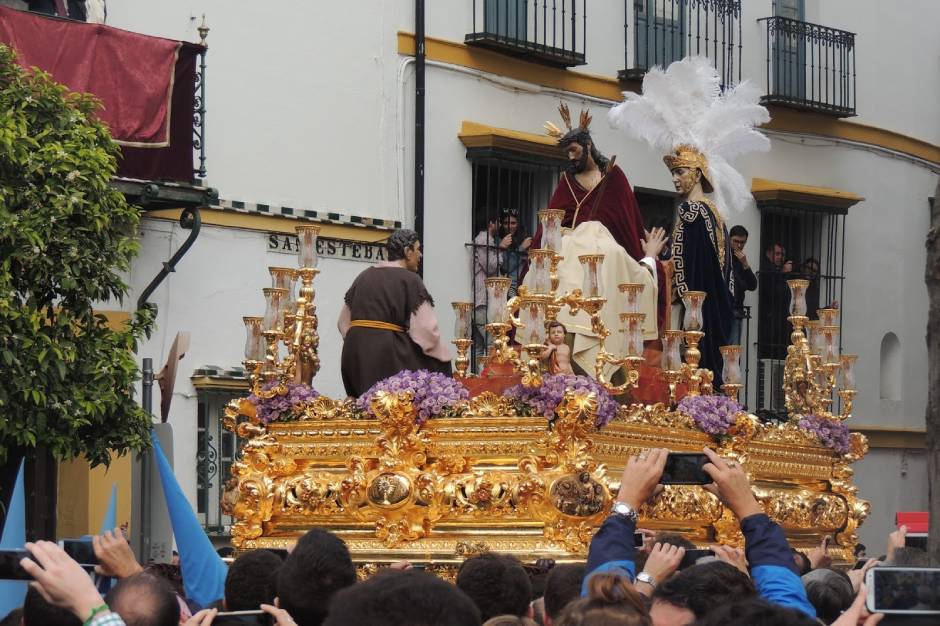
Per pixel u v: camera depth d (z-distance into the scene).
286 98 35.38
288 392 22.53
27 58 28.11
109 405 25.62
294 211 35.28
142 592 10.31
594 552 12.13
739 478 12.27
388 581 7.71
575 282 25.12
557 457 20.84
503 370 22.30
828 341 26.72
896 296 51.09
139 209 28.70
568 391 20.78
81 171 25.56
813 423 25.88
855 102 49.25
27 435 24.78
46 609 9.98
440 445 21.28
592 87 42.53
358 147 36.84
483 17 39.91
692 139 28.94
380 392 21.34
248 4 34.62
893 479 50.31
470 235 39.31
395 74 37.72
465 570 13.38
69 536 31.20
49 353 25.02
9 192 24.94
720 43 46.28
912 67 52.28
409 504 21.12
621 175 27.03
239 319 34.28
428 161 38.41
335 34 36.44
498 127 40.12
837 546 26.16
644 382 24.81
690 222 27.94
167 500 17.22
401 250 23.88
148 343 32.53
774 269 46.66
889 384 51.06
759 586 11.71
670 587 11.24
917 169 52.19
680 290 27.56
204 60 32.25
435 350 22.92
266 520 22.28
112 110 29.16
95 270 25.88
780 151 47.91
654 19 44.31
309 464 22.36
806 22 48.38
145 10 32.75
